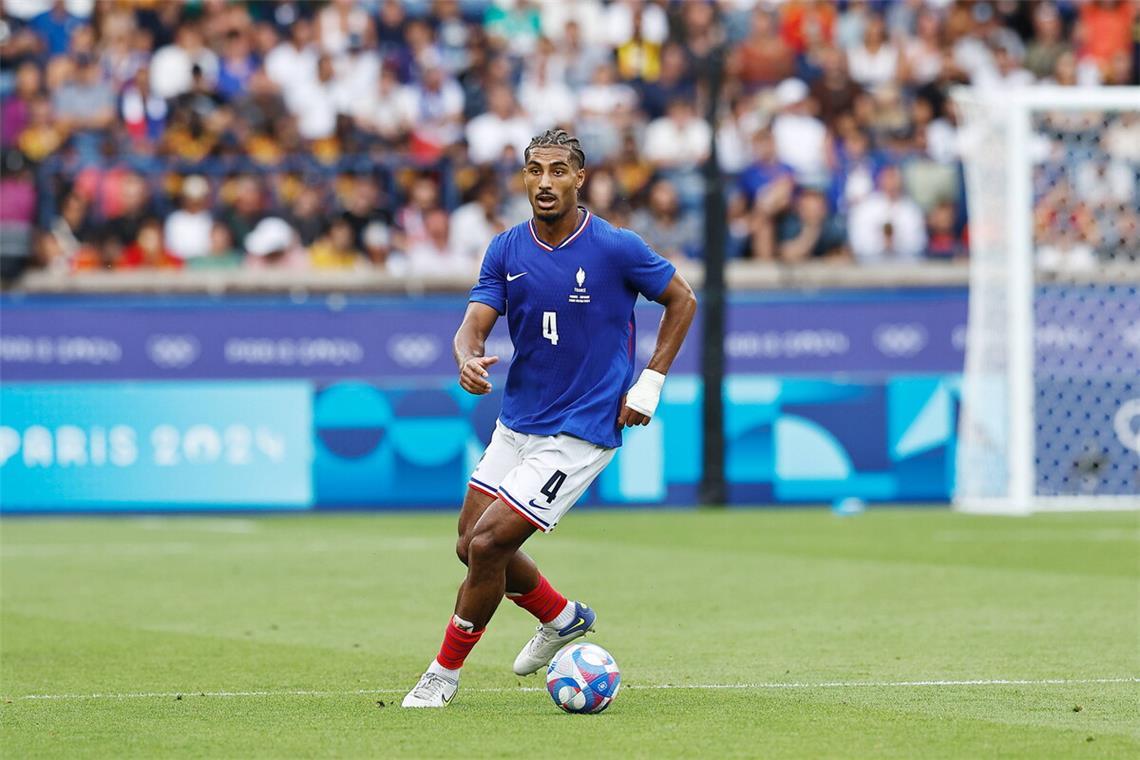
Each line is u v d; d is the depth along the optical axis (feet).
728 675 86.94
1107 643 98.48
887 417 205.26
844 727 71.10
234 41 249.55
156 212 237.25
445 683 77.36
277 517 197.57
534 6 256.52
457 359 76.18
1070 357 206.18
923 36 257.34
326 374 202.90
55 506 198.80
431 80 247.29
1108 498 204.85
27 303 199.00
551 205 75.10
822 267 231.50
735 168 242.78
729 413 204.13
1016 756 64.44
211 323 201.57
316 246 236.84
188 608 118.52
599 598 122.11
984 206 199.00
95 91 244.01
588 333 76.23
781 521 184.75
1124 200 230.27
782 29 256.11
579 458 75.97
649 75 254.47
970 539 164.14
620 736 68.85
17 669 90.89
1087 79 256.93
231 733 70.28
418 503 202.90
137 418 200.23
